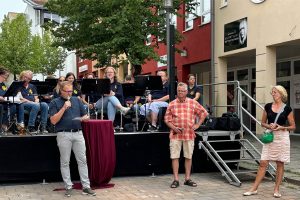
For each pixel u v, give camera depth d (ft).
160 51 72.02
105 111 33.24
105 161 27.61
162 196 25.32
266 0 47.50
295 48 49.03
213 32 57.16
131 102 36.47
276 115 24.56
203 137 31.12
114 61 59.41
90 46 52.21
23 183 29.35
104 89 31.30
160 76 33.22
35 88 35.32
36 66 112.16
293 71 55.01
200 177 31.32
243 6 51.34
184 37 59.62
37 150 28.86
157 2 51.60
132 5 49.98
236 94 34.68
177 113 27.76
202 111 28.19
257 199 24.41
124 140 31.01
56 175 29.73
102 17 52.42
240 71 65.77
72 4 54.65
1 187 28.09
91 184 27.76
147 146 31.63
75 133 25.48
